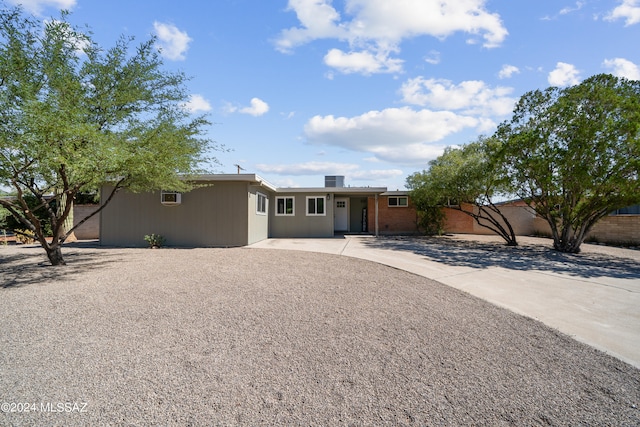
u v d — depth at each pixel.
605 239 13.84
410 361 2.96
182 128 8.60
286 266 7.78
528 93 11.68
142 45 7.79
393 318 4.16
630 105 9.81
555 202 11.75
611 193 10.34
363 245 12.79
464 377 2.68
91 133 5.69
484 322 4.08
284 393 2.40
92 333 3.52
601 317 4.37
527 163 10.98
